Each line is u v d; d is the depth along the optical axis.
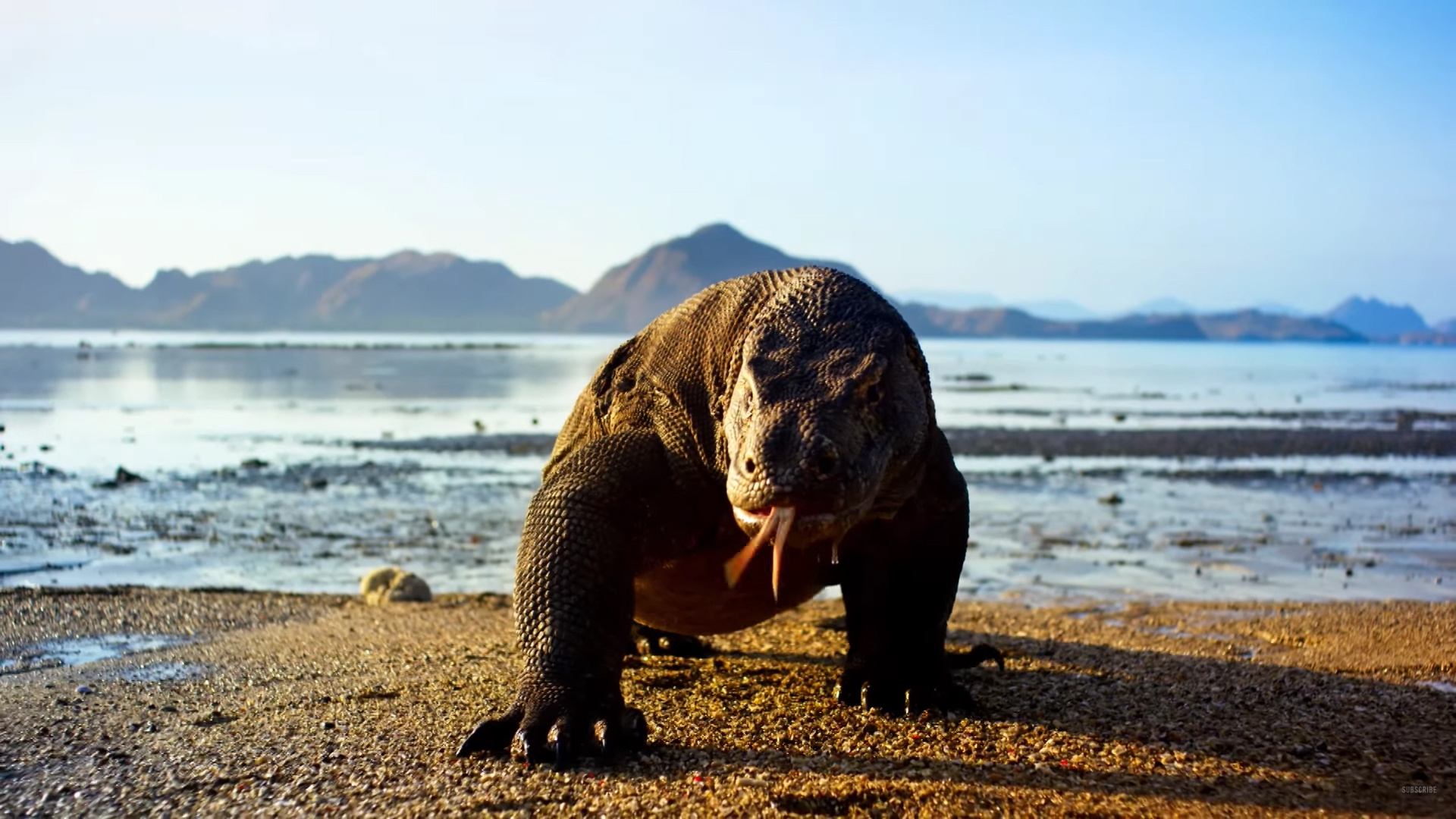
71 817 5.45
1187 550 17.67
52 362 118.06
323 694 8.02
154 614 11.43
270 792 5.69
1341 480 28.11
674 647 9.87
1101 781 5.85
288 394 63.94
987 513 21.55
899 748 6.43
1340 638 10.68
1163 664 9.33
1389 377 119.62
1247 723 7.10
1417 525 20.56
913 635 7.53
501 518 20.25
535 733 6.02
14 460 29.16
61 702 7.88
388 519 19.97
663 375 7.11
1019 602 13.62
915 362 6.62
